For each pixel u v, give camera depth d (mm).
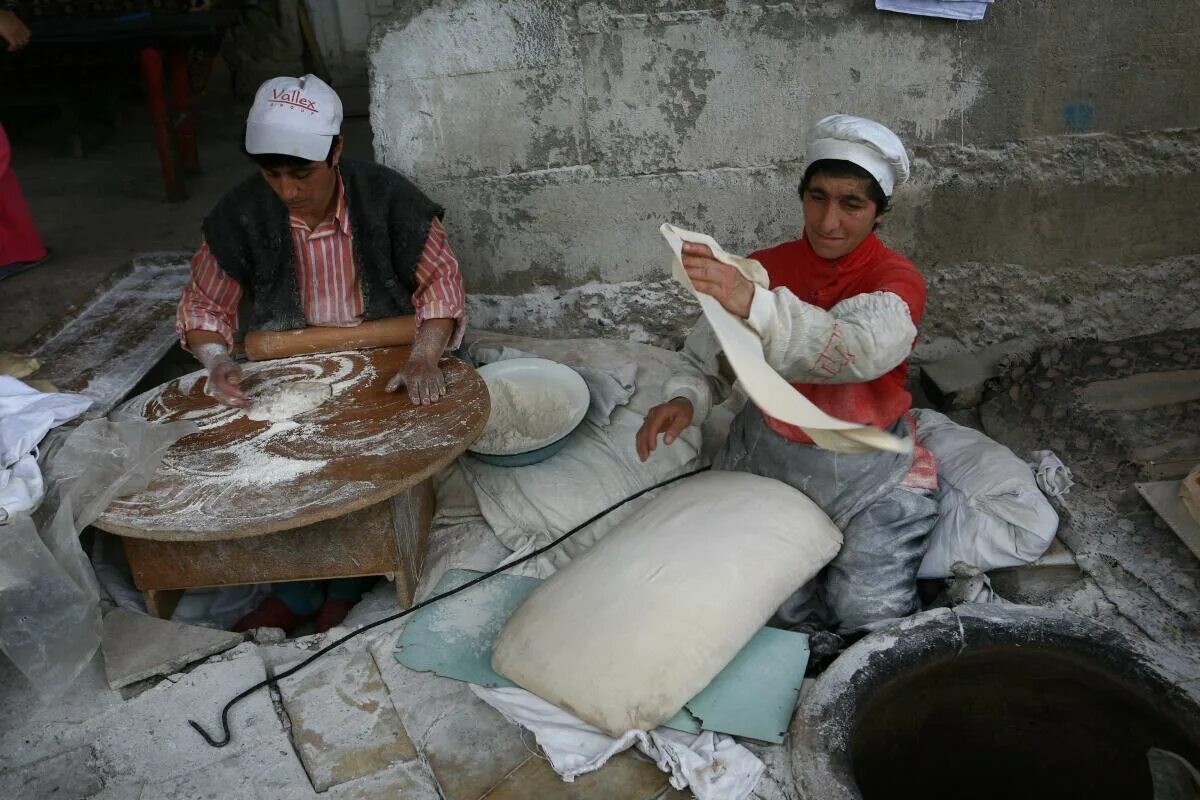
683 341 3760
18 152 6406
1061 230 3562
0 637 2305
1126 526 2744
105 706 2408
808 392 2527
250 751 2275
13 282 4348
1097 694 2250
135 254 4660
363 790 2172
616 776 2145
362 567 2619
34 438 2643
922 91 3363
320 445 2570
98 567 2871
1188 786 1956
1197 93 3355
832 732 2096
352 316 3070
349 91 7090
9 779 2236
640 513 2541
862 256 2426
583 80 3344
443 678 2420
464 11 3248
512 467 2965
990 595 2559
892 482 2574
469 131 3434
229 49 7230
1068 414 3209
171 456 2568
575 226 3588
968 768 2443
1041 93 3361
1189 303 3658
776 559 2377
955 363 3570
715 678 2324
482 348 3545
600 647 2213
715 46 3291
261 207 2885
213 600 2932
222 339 2943
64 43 5246
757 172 3486
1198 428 3051
